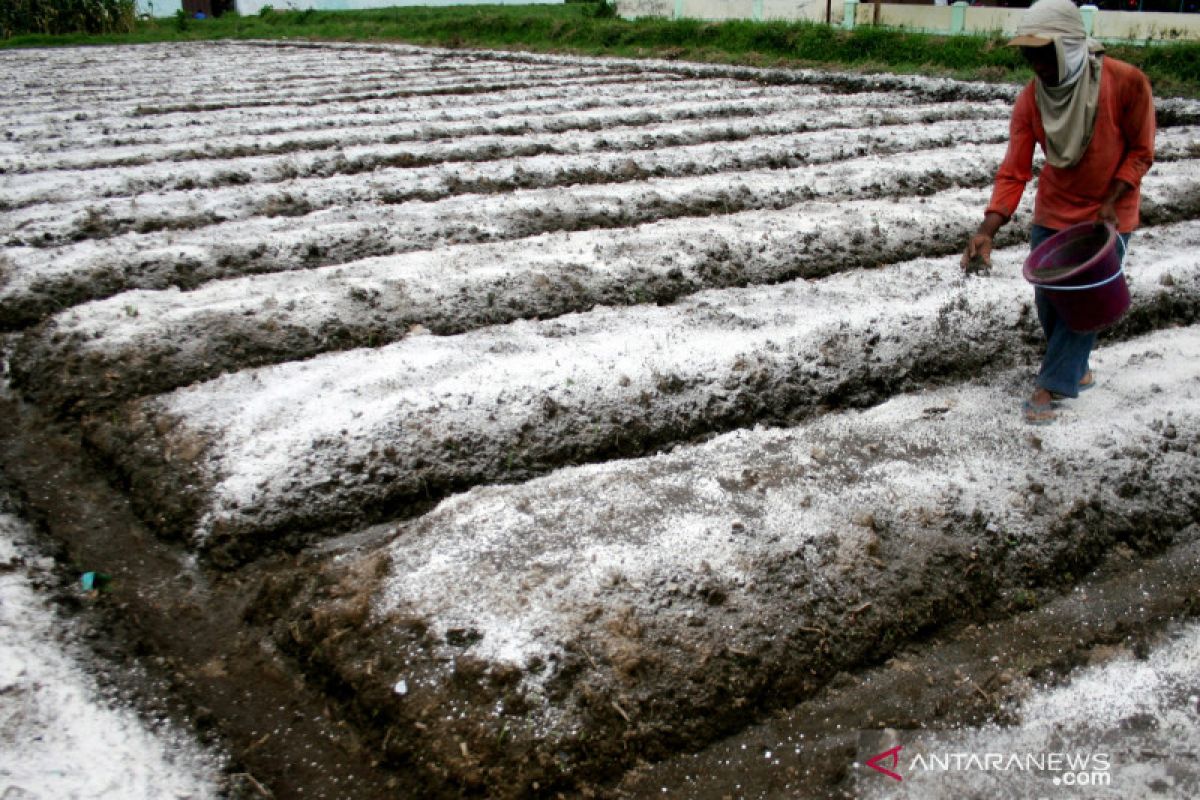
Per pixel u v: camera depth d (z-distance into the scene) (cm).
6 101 1241
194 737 264
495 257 571
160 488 364
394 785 253
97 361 445
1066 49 348
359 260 576
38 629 295
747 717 271
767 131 960
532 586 297
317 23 2758
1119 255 367
